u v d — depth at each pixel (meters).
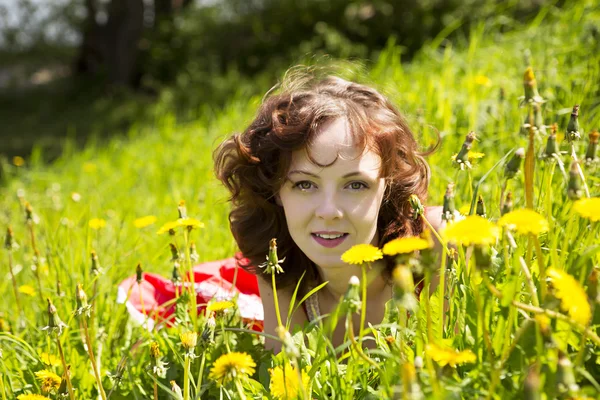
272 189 1.81
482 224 1.00
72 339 2.03
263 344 1.87
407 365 0.92
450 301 1.35
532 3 7.78
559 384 0.94
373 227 1.68
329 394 1.38
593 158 1.21
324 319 1.97
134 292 2.33
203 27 13.01
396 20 10.52
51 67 18.55
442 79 3.72
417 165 1.88
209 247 2.85
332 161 1.63
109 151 6.25
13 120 13.45
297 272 1.93
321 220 1.65
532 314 1.26
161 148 5.50
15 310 2.45
